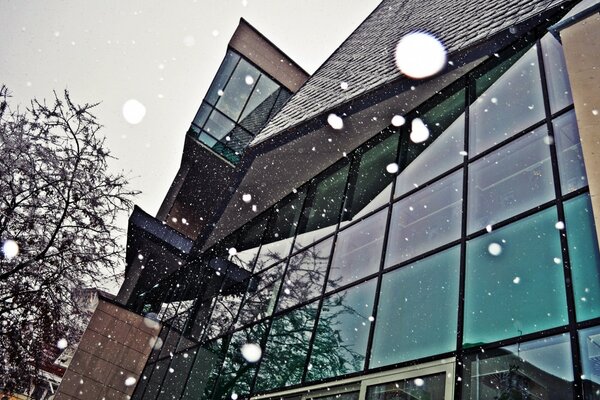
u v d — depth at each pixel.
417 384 4.19
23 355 9.81
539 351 3.42
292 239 8.61
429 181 6.11
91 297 11.74
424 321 4.65
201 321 9.77
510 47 5.94
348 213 7.47
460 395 3.71
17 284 9.44
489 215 4.80
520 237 4.24
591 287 3.37
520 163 4.82
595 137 3.71
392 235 6.12
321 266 7.18
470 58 6.11
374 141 7.95
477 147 5.61
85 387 10.36
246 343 7.55
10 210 9.37
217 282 10.38
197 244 12.32
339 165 8.65
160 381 9.70
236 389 6.88
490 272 4.30
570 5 5.05
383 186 7.05
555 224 3.97
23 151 9.89
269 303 7.80
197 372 8.43
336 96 8.54
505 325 3.82
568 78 4.68
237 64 15.70
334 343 5.68
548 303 3.61
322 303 6.50
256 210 10.73
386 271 5.75
